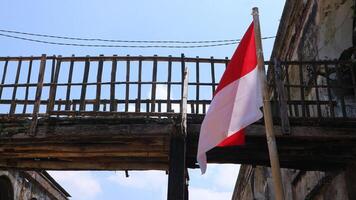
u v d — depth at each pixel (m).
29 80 10.58
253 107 7.54
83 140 10.23
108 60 10.56
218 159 10.53
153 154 10.80
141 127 9.91
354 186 10.55
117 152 10.68
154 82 10.29
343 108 10.03
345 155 10.50
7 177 17.73
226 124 7.71
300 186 14.32
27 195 19.70
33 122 10.14
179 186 9.30
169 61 10.51
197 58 10.57
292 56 16.00
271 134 7.02
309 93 13.66
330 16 13.11
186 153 10.20
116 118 10.02
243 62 8.02
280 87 10.09
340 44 12.72
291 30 15.84
